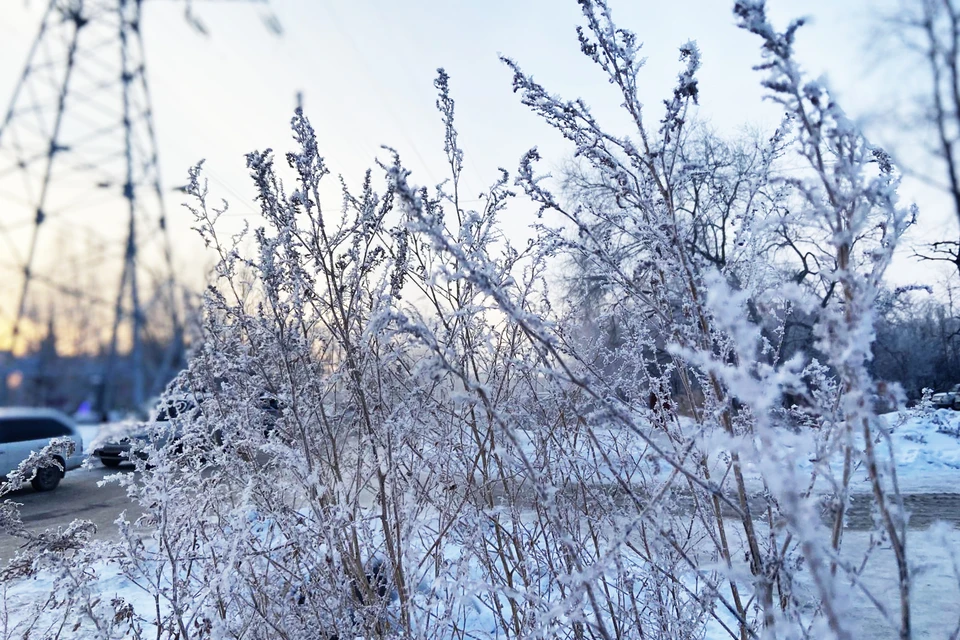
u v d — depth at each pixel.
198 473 2.61
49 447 2.90
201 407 2.61
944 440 10.52
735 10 1.49
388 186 2.39
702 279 2.00
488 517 2.53
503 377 2.59
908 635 1.45
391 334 1.83
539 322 1.67
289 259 2.59
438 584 2.14
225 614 2.35
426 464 2.64
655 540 2.29
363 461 2.73
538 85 2.25
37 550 2.85
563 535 2.03
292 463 2.34
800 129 1.55
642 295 2.31
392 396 2.82
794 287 1.47
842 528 1.79
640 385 2.80
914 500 7.78
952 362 14.75
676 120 2.20
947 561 4.61
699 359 1.37
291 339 2.59
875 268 1.50
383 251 2.75
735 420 2.26
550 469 2.45
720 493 1.79
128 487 2.58
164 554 2.58
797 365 1.43
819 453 1.76
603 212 2.48
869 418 1.45
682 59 2.13
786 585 1.75
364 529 2.51
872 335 1.37
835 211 1.50
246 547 2.37
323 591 2.38
